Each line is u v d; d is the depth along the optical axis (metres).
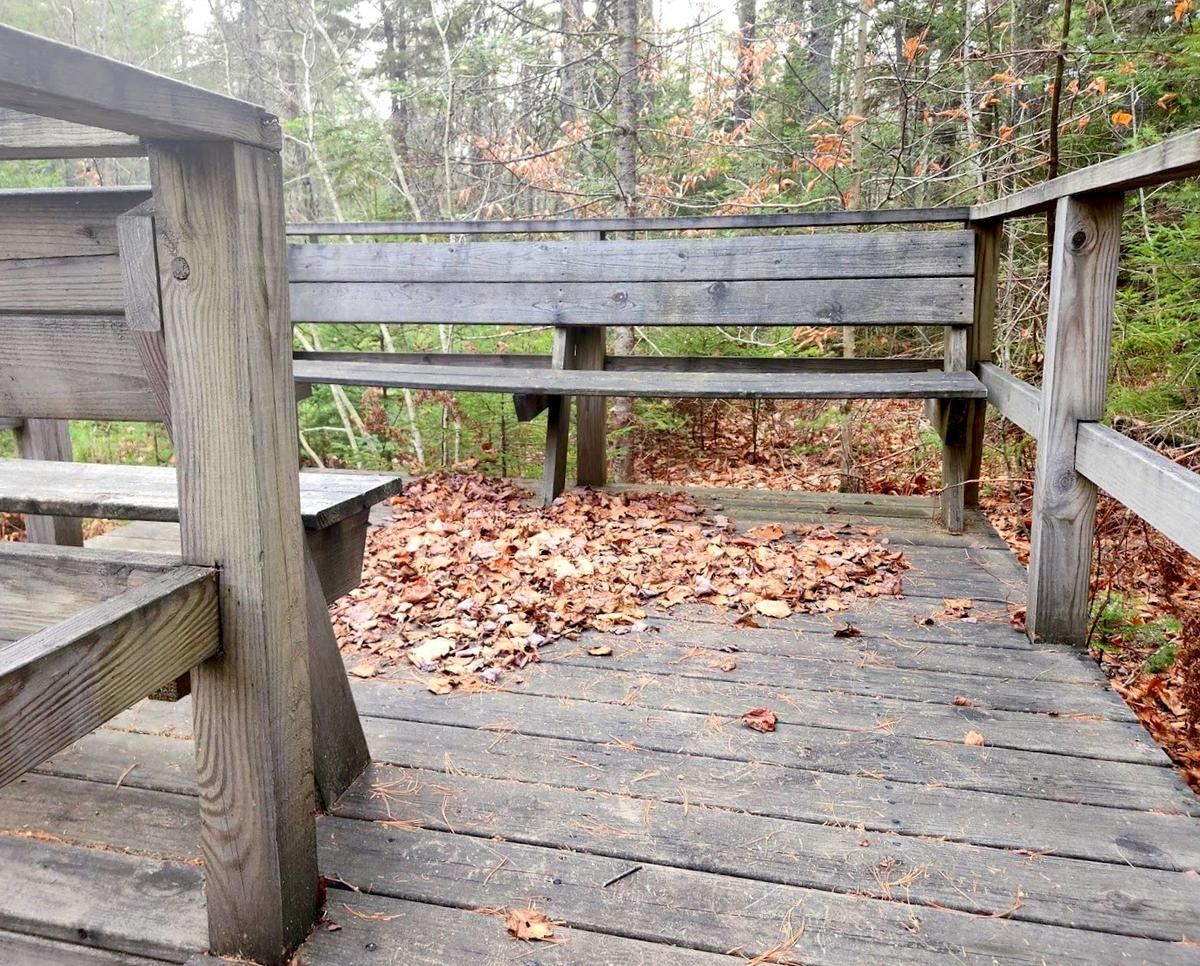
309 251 4.05
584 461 3.76
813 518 3.30
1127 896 1.28
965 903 1.27
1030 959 1.16
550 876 1.34
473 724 1.83
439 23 6.84
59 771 1.63
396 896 1.29
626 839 1.43
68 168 7.12
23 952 1.20
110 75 0.77
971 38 5.46
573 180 6.57
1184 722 2.30
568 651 2.20
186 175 0.97
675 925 1.23
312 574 1.49
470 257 3.85
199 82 10.11
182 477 1.05
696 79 6.11
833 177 5.44
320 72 8.21
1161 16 4.61
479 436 5.07
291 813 1.15
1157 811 1.50
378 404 5.21
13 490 1.38
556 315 3.75
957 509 3.13
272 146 1.02
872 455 4.84
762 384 3.07
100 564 1.07
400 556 2.87
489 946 1.19
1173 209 3.84
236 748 1.09
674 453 5.56
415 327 5.73
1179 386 3.43
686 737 1.77
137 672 0.92
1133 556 2.88
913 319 3.35
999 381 2.87
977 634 2.28
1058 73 3.67
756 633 2.30
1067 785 1.58
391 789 1.58
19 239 1.25
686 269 3.60
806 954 1.17
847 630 2.28
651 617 2.42
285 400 1.09
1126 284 4.12
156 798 1.54
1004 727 1.80
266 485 1.05
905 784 1.59
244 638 1.06
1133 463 1.73
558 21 6.97
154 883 1.31
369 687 2.01
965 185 5.66
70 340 1.26
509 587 2.59
